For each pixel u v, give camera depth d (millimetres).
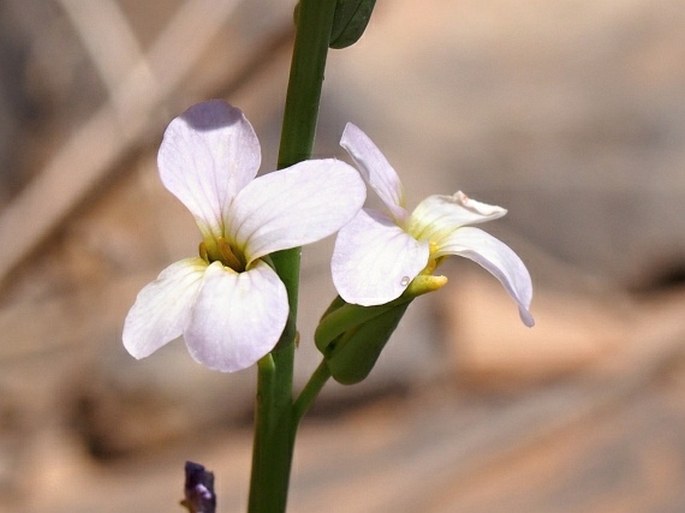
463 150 368
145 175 326
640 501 225
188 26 256
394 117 374
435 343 302
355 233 107
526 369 302
